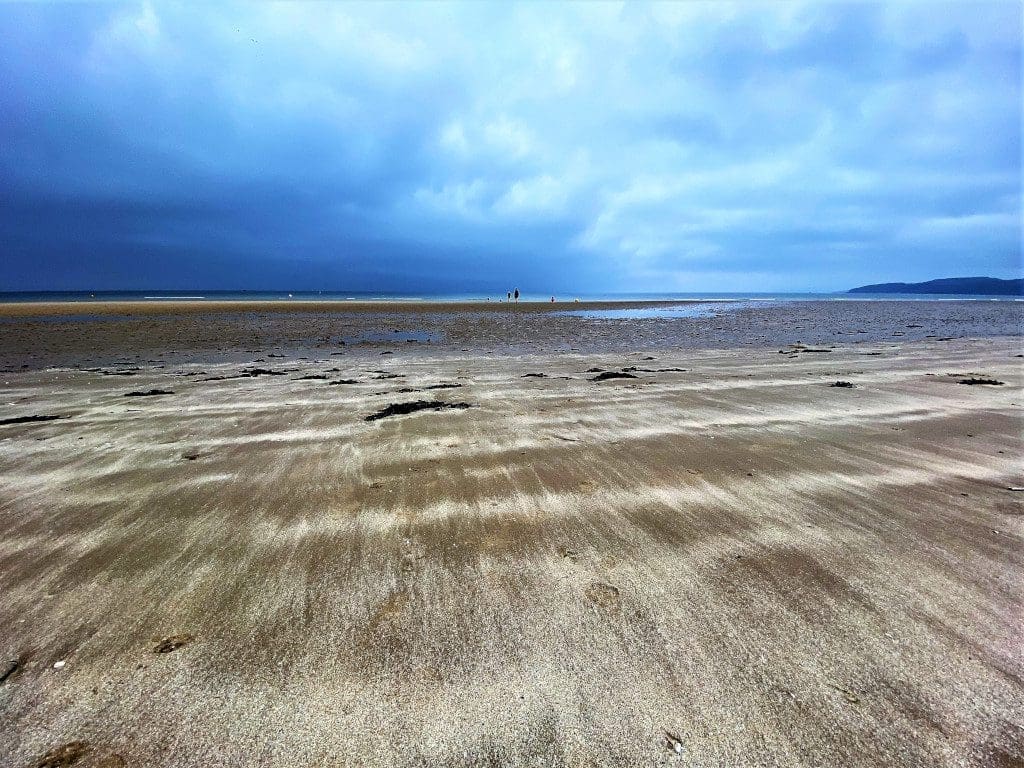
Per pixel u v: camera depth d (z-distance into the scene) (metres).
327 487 3.55
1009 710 1.72
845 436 4.76
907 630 2.10
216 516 3.12
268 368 9.23
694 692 1.79
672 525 3.02
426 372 8.64
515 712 1.71
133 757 1.58
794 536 2.88
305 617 2.18
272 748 1.60
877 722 1.68
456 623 2.14
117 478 3.73
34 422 5.30
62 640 2.05
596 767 1.53
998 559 2.64
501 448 4.39
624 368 9.01
